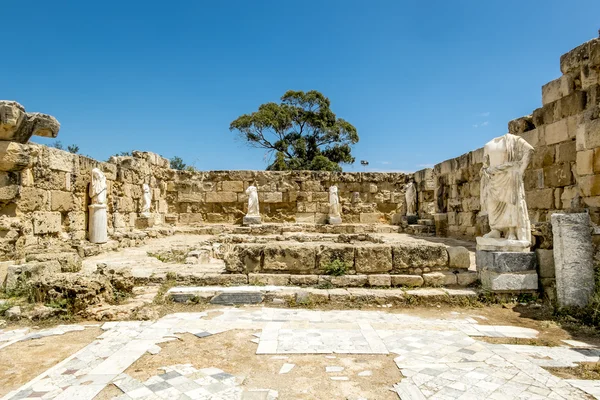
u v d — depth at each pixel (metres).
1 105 6.83
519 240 6.80
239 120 32.69
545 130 10.01
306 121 34.44
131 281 6.85
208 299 6.70
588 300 5.98
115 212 13.77
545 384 3.72
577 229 6.12
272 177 19.78
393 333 5.19
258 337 5.00
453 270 7.52
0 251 7.04
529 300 6.69
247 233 17.39
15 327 5.39
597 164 7.53
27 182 9.12
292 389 3.64
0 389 3.65
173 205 19.55
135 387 3.63
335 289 7.04
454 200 15.05
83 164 11.62
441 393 3.55
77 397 3.44
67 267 7.68
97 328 5.37
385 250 7.43
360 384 3.74
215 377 3.87
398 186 20.39
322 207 19.94
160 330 5.24
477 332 5.30
